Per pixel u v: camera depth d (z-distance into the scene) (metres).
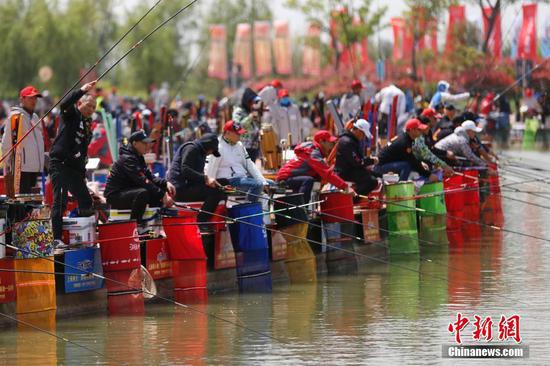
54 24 125.50
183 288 27.25
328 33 103.81
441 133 44.31
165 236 27.39
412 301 26.97
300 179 31.88
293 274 30.34
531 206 47.31
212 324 24.44
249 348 22.09
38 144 28.16
